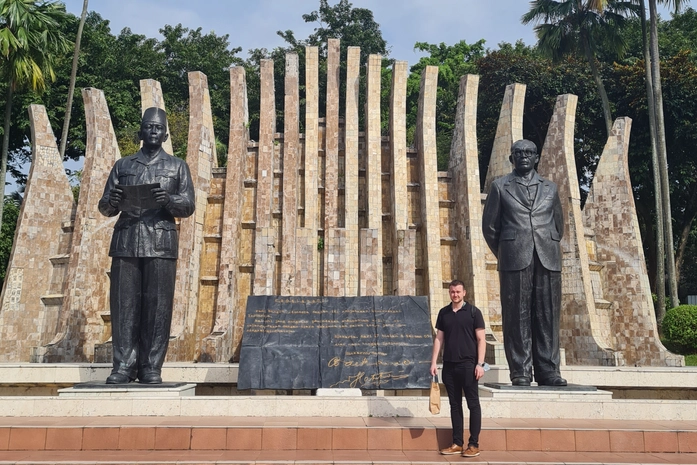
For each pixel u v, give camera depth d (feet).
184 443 26.43
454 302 26.71
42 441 26.18
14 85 76.69
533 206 35.47
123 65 124.57
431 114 69.62
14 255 63.72
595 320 59.93
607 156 67.51
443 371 26.27
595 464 23.48
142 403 31.42
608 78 117.29
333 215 67.26
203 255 65.16
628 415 31.78
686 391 44.16
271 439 26.58
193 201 36.65
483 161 127.54
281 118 128.16
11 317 62.90
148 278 34.86
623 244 64.69
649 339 61.57
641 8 88.38
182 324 58.70
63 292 63.82
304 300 43.65
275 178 69.31
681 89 106.01
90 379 42.34
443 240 67.82
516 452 26.37
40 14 74.13
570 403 31.96
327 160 69.21
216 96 129.49
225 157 119.34
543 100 120.78
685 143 109.09
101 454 25.02
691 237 125.49
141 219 34.99
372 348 40.91
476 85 69.36
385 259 66.90
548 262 34.94
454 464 23.26
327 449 26.53
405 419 30.42
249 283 64.95
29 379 42.24
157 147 36.78
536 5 95.91
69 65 110.11
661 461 24.53
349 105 70.74
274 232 65.51
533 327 35.53
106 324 62.39
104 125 65.72
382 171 71.00
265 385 38.96
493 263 67.36
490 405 31.89
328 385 39.22
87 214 62.28
